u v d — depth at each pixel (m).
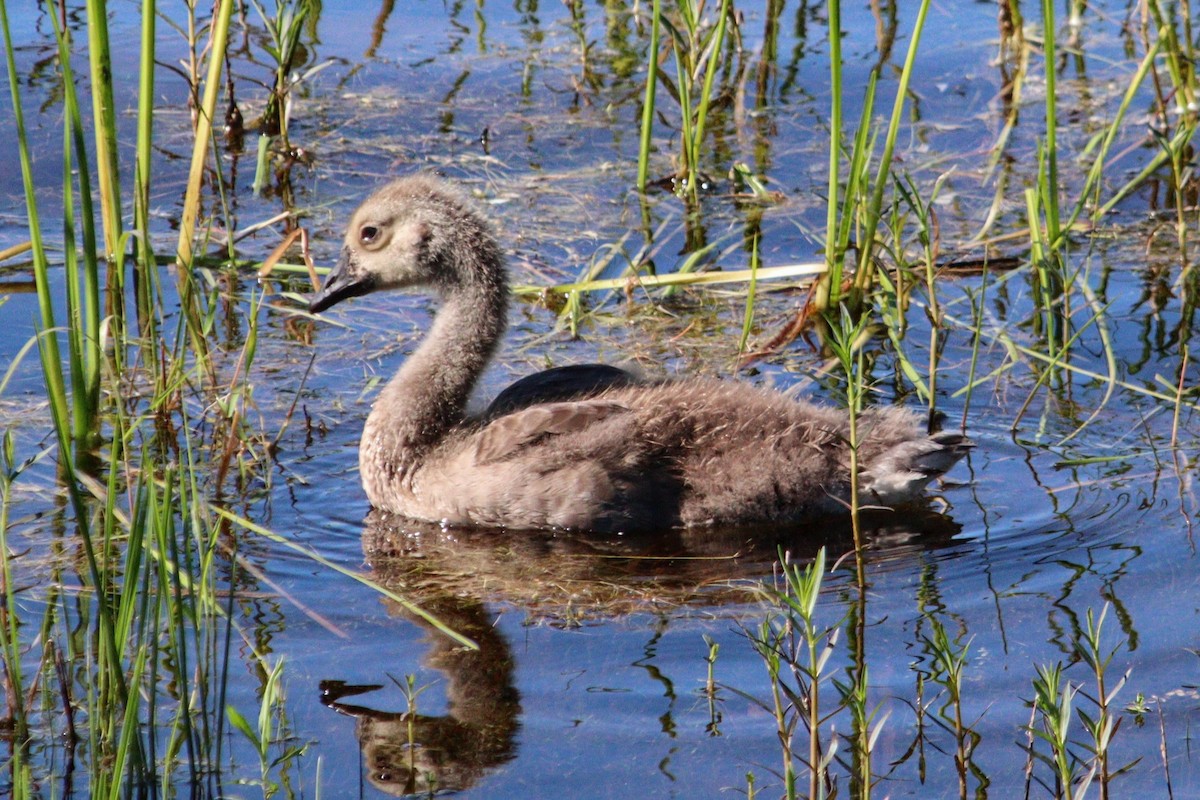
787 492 11.35
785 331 14.62
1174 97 19.14
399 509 11.88
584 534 11.47
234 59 20.55
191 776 8.09
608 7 22.28
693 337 14.74
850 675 9.08
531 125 19.22
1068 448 12.30
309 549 11.05
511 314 15.12
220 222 16.59
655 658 9.36
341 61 20.70
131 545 8.37
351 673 9.22
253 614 9.96
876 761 8.30
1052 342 13.70
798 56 21.06
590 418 11.60
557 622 9.89
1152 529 10.86
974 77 20.41
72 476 8.48
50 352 11.38
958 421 12.86
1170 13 18.11
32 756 8.39
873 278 15.16
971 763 8.25
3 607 9.74
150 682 9.04
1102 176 17.69
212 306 13.22
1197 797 7.91
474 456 11.70
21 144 11.12
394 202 12.80
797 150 18.64
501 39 21.58
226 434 12.21
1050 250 14.58
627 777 8.15
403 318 15.11
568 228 16.78
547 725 8.64
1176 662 9.09
